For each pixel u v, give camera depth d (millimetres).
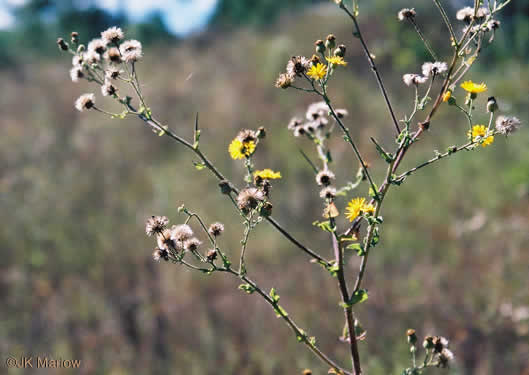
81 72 3055
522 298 5691
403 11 2924
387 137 10672
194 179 9992
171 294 6656
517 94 11625
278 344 5711
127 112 2887
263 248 7477
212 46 20234
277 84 2768
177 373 5473
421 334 5535
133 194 9758
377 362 5234
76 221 8688
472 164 9398
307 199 8586
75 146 11766
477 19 2908
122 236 8125
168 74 16219
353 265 6906
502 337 5336
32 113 14094
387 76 13398
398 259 6934
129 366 5637
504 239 6973
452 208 8133
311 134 3352
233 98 13391
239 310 6227
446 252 6949
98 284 7016
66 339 6043
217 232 2775
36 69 19141
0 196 9602
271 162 10047
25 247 7887
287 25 20469
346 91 12758
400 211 8258
